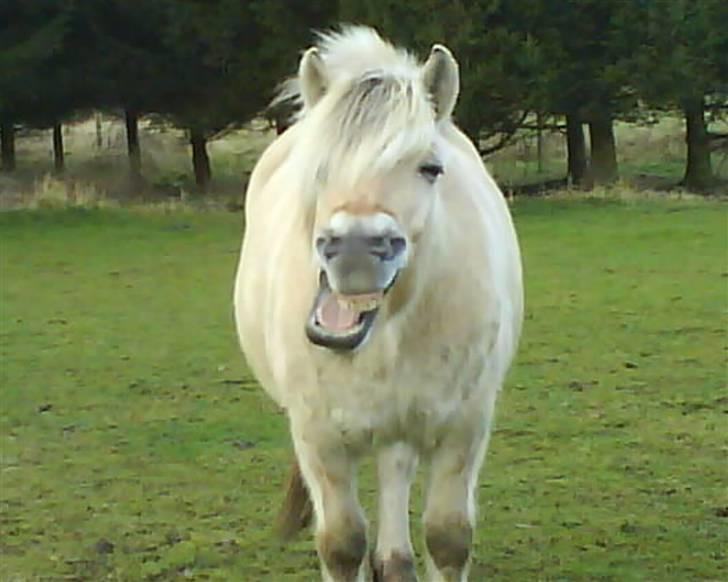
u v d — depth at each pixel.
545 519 7.66
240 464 9.09
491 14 25.94
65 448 9.68
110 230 23.48
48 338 14.09
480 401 5.43
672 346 12.59
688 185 29.30
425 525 5.54
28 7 27.70
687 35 25.86
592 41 26.70
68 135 35.56
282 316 5.33
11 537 7.62
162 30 28.48
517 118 27.62
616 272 17.19
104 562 7.16
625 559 6.98
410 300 5.02
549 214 24.00
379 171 4.50
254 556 7.19
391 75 4.79
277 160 6.99
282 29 26.81
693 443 9.27
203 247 21.39
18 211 25.45
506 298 5.71
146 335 14.12
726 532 7.39
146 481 8.73
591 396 10.71
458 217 5.30
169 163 33.09
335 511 5.51
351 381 5.20
